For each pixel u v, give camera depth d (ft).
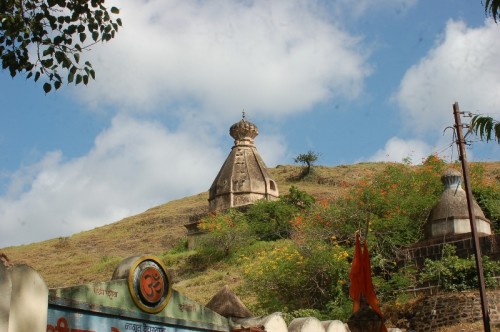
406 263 88.02
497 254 80.79
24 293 33.83
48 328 36.32
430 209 97.14
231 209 150.82
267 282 90.02
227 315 50.65
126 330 40.98
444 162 113.80
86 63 43.01
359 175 240.53
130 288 41.65
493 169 195.72
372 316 22.26
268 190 164.45
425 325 76.33
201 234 153.17
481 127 36.58
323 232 97.86
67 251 189.16
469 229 88.63
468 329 71.20
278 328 51.39
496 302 73.87
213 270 127.75
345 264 86.53
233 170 166.20
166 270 44.60
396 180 106.83
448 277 80.53
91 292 39.27
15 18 40.42
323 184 239.09
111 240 204.95
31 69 42.04
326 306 83.92
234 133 174.91
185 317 45.73
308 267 88.17
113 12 43.32
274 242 134.21
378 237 93.30
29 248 197.67
